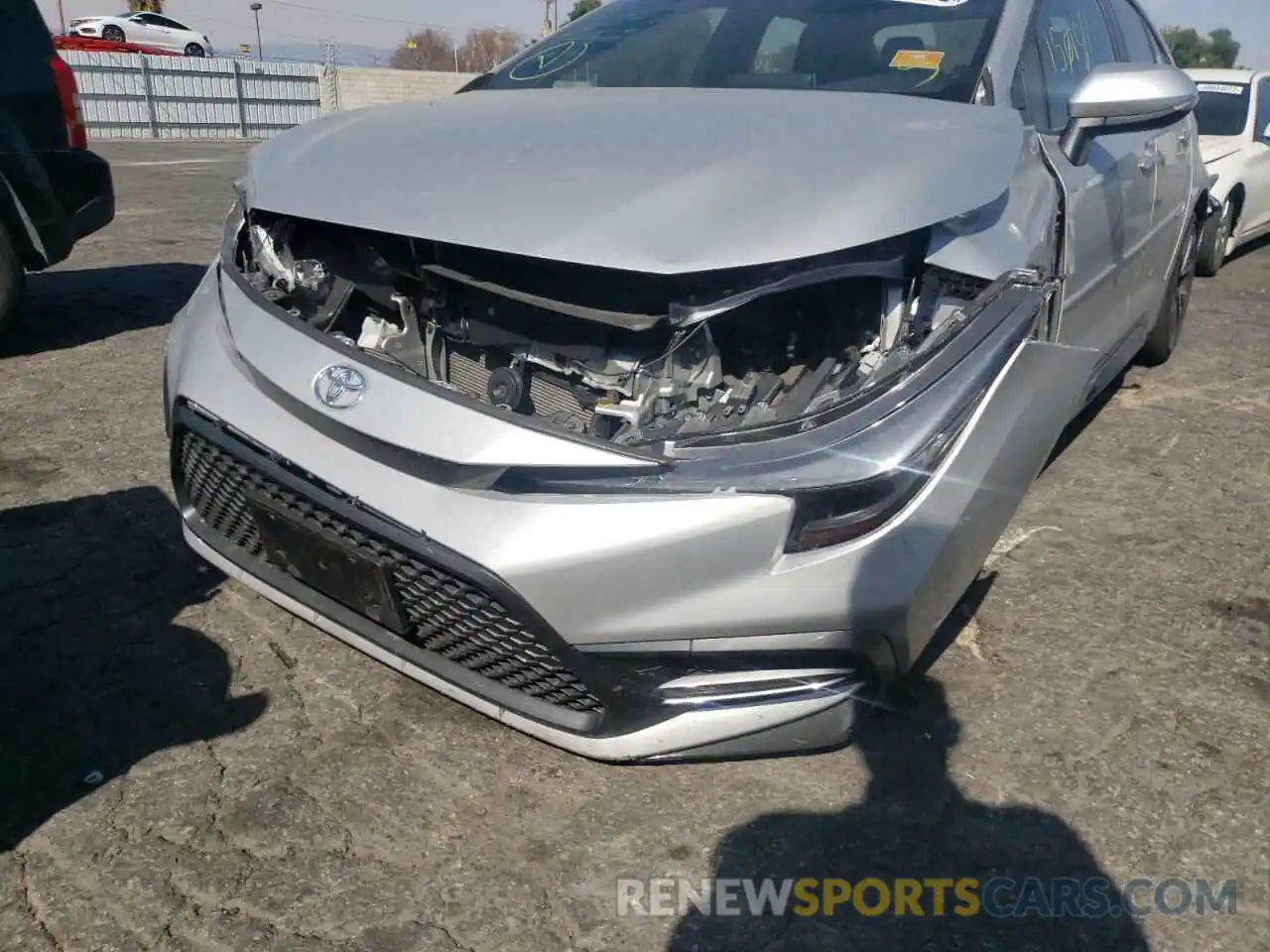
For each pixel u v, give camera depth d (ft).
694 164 6.88
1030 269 7.50
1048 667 8.35
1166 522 10.96
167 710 7.70
